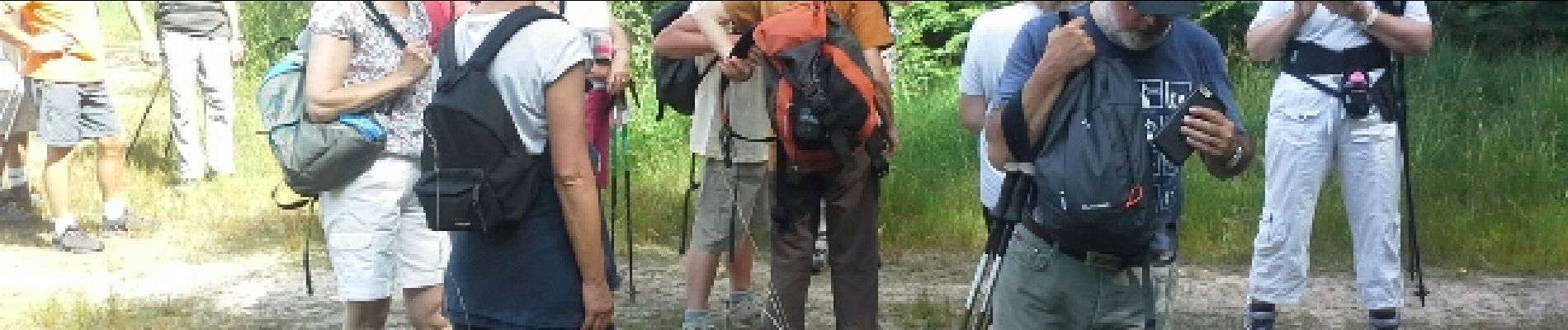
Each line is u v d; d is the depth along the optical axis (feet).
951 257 25.98
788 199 17.33
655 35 19.44
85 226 27.02
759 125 18.74
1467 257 25.58
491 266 13.21
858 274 17.65
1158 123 12.51
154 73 45.21
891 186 27.76
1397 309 19.62
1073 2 13.74
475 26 12.94
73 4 25.18
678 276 24.06
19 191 27.73
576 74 12.62
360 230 15.62
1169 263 13.42
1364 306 19.30
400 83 15.15
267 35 45.14
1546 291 23.66
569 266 13.16
